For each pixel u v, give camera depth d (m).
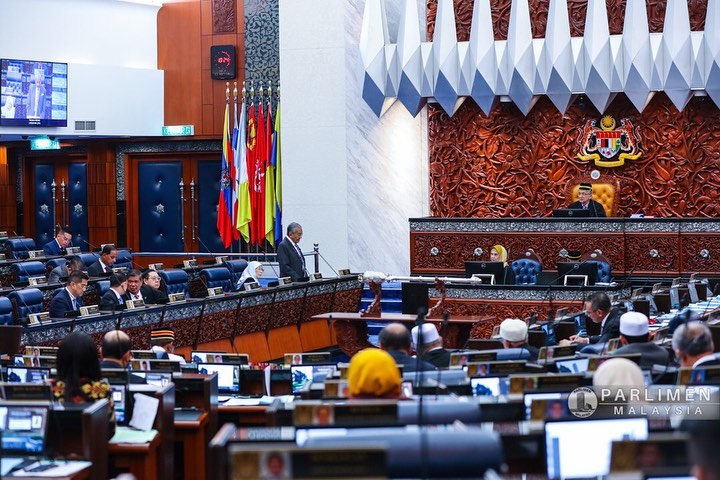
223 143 23.31
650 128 19.67
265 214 22.55
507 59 19.77
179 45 24.41
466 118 20.78
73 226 26.33
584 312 13.38
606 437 5.01
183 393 8.27
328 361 8.80
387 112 20.94
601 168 20.03
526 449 5.00
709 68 18.52
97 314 13.19
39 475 5.96
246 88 23.58
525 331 9.45
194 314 14.78
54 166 26.55
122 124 23.75
